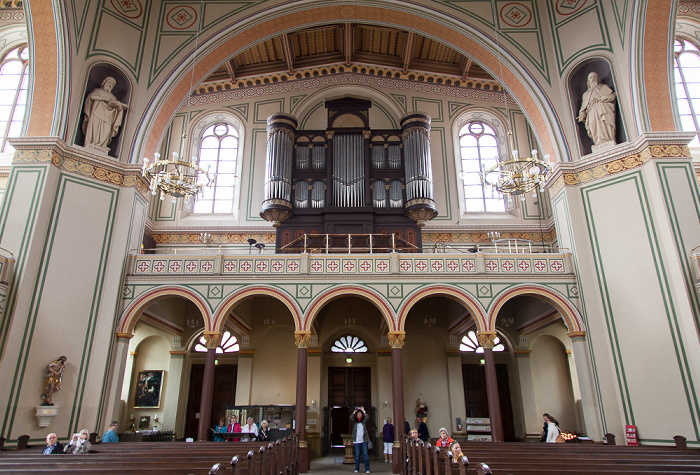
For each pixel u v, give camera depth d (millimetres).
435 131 22625
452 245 20703
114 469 7016
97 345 14445
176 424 19531
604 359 14430
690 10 19344
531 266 15727
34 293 13734
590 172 16094
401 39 21922
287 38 20828
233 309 17000
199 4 18125
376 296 15289
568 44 17234
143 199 16953
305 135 21359
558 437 13977
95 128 16047
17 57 20188
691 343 12898
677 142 14812
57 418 13422
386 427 15328
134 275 15484
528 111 18047
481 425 19453
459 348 20359
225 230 20734
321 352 19781
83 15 15984
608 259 15047
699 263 13172
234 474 5395
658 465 7695
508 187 14102
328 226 19641
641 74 15312
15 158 14734
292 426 15914
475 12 18062
